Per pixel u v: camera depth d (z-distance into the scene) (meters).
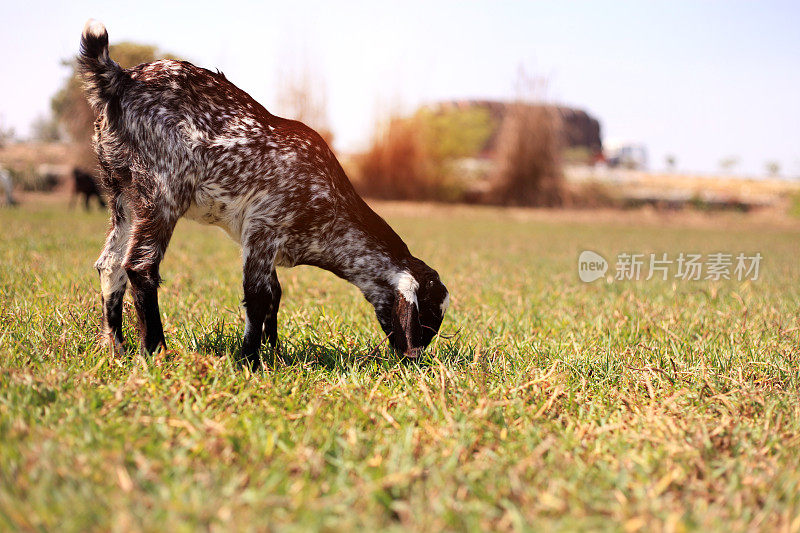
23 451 2.75
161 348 4.38
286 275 8.20
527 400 3.93
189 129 4.39
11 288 6.33
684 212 35.84
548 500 2.61
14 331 4.66
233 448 3.03
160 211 4.37
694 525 2.54
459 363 4.73
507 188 36.91
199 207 4.61
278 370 4.38
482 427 3.45
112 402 3.46
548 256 13.68
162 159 4.34
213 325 5.16
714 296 7.87
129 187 4.39
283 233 4.73
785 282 10.07
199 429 3.16
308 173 4.70
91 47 4.27
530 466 2.98
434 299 4.88
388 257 4.95
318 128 33.75
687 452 3.20
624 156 56.06
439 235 18.45
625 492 2.86
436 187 36.97
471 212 32.06
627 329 5.88
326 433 3.27
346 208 4.90
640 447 3.41
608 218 32.06
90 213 20.45
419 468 2.82
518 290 8.02
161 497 2.49
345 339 5.07
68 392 3.55
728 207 36.78
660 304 7.07
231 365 4.19
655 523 2.48
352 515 2.47
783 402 4.07
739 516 2.68
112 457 2.78
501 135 37.38
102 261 4.53
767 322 6.22
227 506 2.44
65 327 4.82
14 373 3.59
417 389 4.13
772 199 38.47
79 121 23.55
